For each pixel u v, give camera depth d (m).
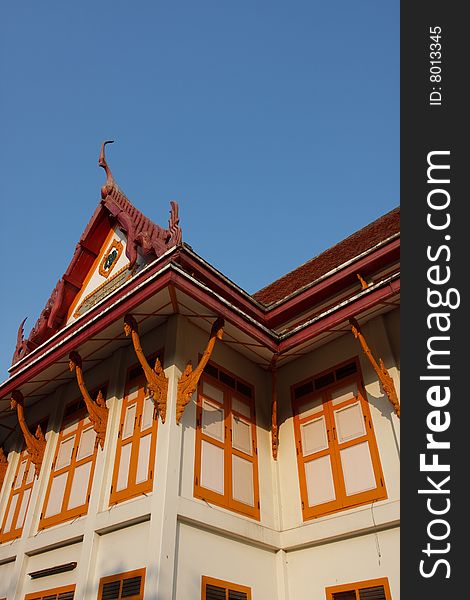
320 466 9.60
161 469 8.04
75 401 11.45
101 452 9.41
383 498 8.44
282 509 9.74
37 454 11.16
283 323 11.90
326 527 8.85
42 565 9.51
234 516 8.74
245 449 9.84
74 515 9.38
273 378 10.80
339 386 10.05
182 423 8.72
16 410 12.52
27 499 11.24
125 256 12.74
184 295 8.91
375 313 9.65
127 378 10.10
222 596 7.93
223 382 10.09
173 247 9.34
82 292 13.70
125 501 8.42
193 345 9.64
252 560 8.79
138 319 9.59
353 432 9.42
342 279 10.92
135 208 13.25
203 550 7.99
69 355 10.06
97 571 8.21
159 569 7.05
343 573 8.44
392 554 8.02
